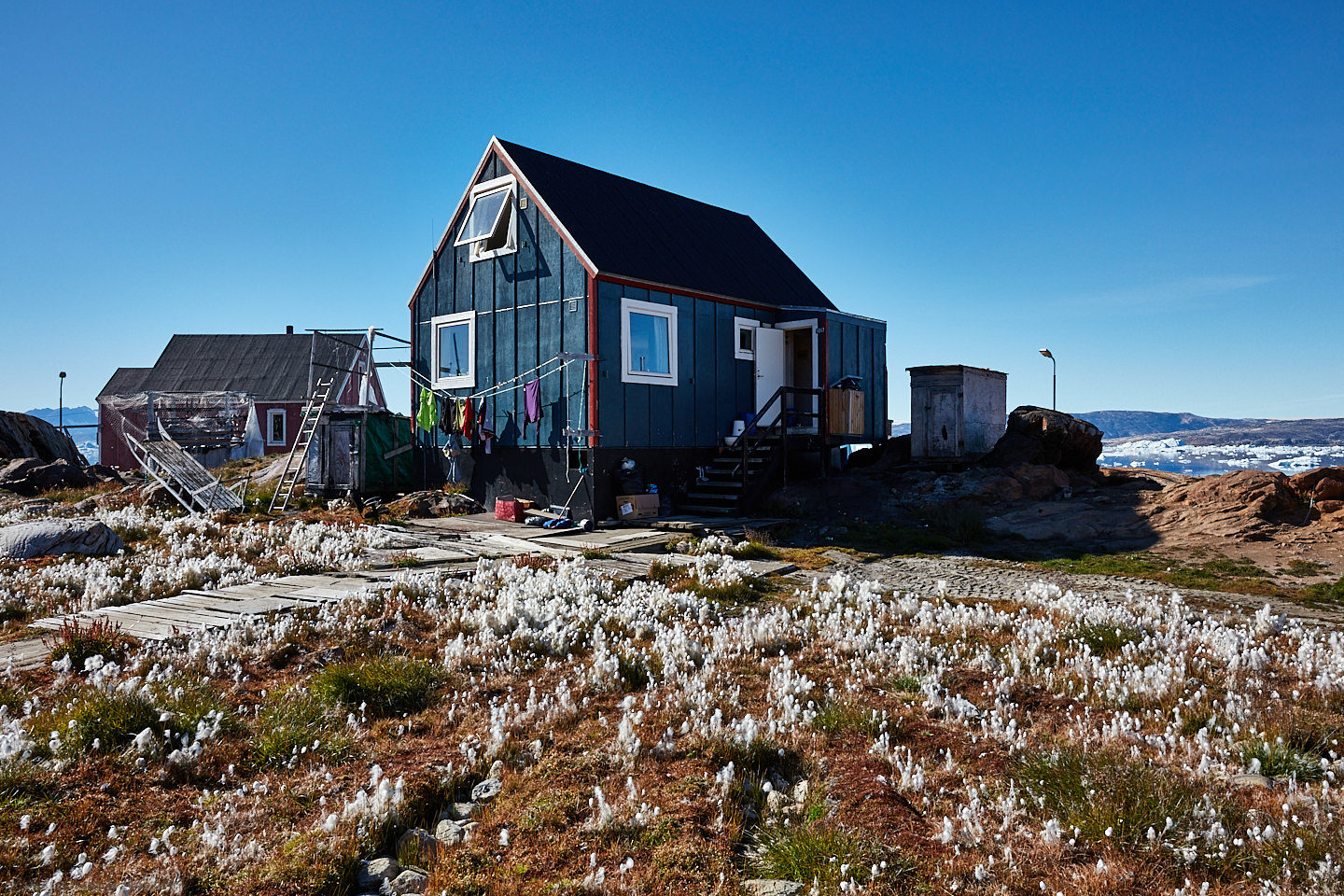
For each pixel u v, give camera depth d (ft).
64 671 22.17
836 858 12.74
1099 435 61.77
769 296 69.67
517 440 60.59
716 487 60.18
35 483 71.82
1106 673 21.79
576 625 27.12
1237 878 12.25
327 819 14.10
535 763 16.96
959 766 16.42
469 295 65.16
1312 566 37.29
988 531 49.26
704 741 17.47
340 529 49.90
